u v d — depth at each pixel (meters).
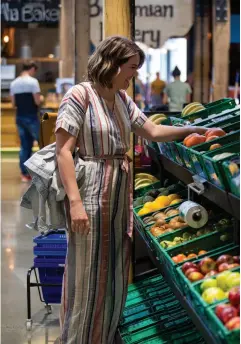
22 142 12.38
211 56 15.03
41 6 16.45
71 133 3.78
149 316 4.40
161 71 16.34
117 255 3.99
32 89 12.33
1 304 5.91
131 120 4.12
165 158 4.86
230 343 2.58
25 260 7.20
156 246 3.92
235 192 3.07
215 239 3.65
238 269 3.10
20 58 16.89
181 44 15.97
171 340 4.02
